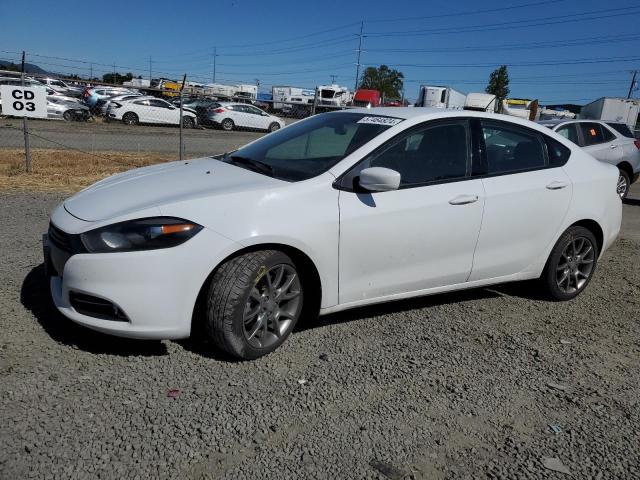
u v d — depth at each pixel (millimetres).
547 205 4527
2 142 15078
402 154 3947
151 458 2535
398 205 3799
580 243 4906
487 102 23469
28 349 3389
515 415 3105
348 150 3842
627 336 4293
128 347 3520
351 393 3201
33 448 2531
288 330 3617
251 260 3318
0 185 8555
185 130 24875
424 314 4445
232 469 2512
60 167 10867
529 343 4043
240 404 3008
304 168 3809
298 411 2988
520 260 4527
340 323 4148
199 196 3340
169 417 2846
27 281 4473
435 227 3963
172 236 3154
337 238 3588
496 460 2713
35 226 6254
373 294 3883
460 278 4258
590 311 4781
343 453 2680
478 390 3336
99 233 3166
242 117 27391
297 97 41812
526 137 4621
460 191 4086
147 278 3111
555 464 2705
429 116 4164
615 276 5852
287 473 2514
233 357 3473
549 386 3441
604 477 2639
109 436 2662
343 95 40094
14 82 15773
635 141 11195
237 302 3283
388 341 3904
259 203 3379
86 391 3012
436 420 3004
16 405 2832
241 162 4156
